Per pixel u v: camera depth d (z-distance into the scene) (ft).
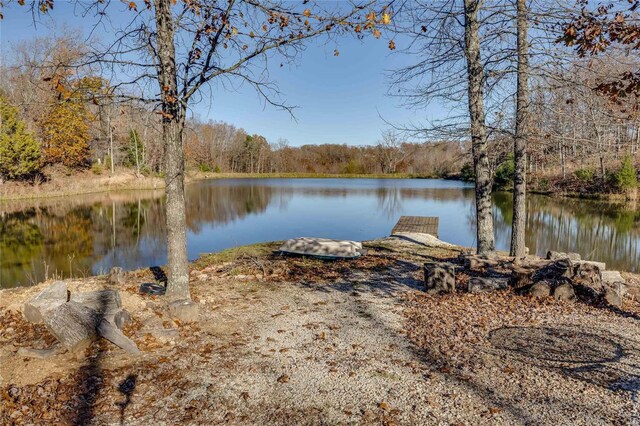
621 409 10.15
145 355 12.73
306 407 10.36
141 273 24.64
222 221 60.03
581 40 12.63
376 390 11.15
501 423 9.69
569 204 71.67
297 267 25.66
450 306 17.88
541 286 18.65
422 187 136.26
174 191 17.21
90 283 20.90
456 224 57.67
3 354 12.03
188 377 11.67
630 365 12.44
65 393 10.40
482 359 12.91
